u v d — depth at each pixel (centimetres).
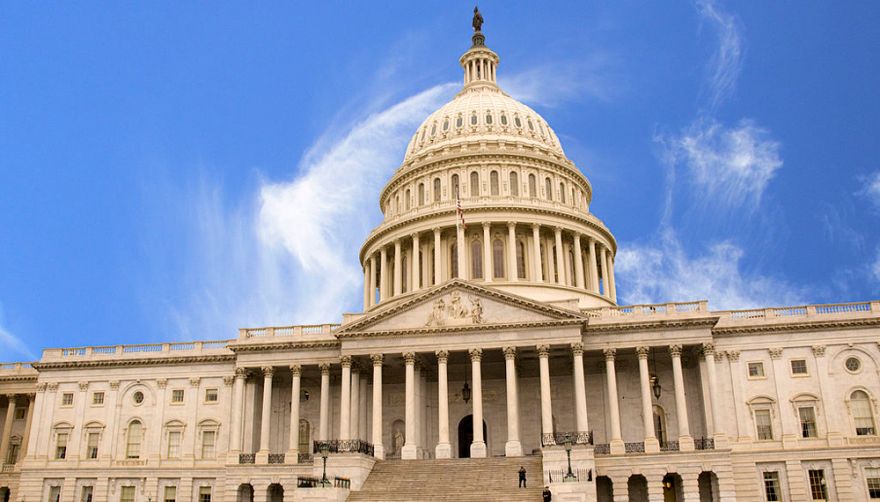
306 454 7225
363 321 6994
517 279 8788
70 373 8206
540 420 7350
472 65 11425
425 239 9325
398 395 7650
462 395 7581
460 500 5416
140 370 8088
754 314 7156
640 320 6869
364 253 10094
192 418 7800
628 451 6556
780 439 6738
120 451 7838
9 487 8375
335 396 7706
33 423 8088
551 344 6694
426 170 9762
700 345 6781
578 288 8938
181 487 7544
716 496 6284
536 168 9681
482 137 9994
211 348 8088
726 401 6906
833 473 6569
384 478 6084
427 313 6981
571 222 9275
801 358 6938
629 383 7231
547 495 4962
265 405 7344
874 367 6825
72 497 7731
